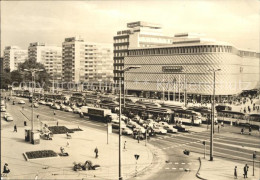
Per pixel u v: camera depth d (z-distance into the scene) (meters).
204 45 132.00
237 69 132.50
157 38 180.50
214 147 58.34
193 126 82.06
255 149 56.44
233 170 43.84
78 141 62.59
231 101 118.44
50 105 125.12
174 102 128.25
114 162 47.38
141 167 45.25
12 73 180.62
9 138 63.84
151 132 69.31
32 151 52.00
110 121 85.56
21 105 126.88
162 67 151.12
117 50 184.88
